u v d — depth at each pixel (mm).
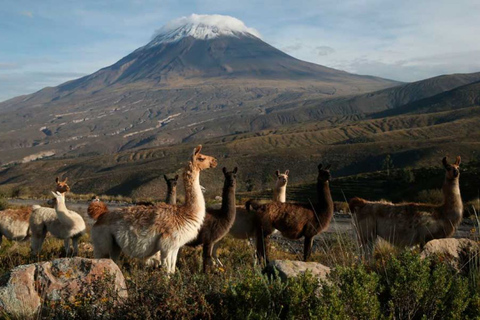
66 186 12320
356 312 3777
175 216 7383
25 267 4832
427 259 4438
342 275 4188
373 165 150000
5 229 11969
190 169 7613
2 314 4344
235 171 9273
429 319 3980
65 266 4906
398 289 4125
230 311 4145
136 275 5109
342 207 23422
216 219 9016
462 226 15461
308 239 10070
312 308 3828
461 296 4004
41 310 4461
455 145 140250
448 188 8477
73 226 11391
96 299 4406
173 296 4160
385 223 8938
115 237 7504
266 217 10094
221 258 10445
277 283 4250
